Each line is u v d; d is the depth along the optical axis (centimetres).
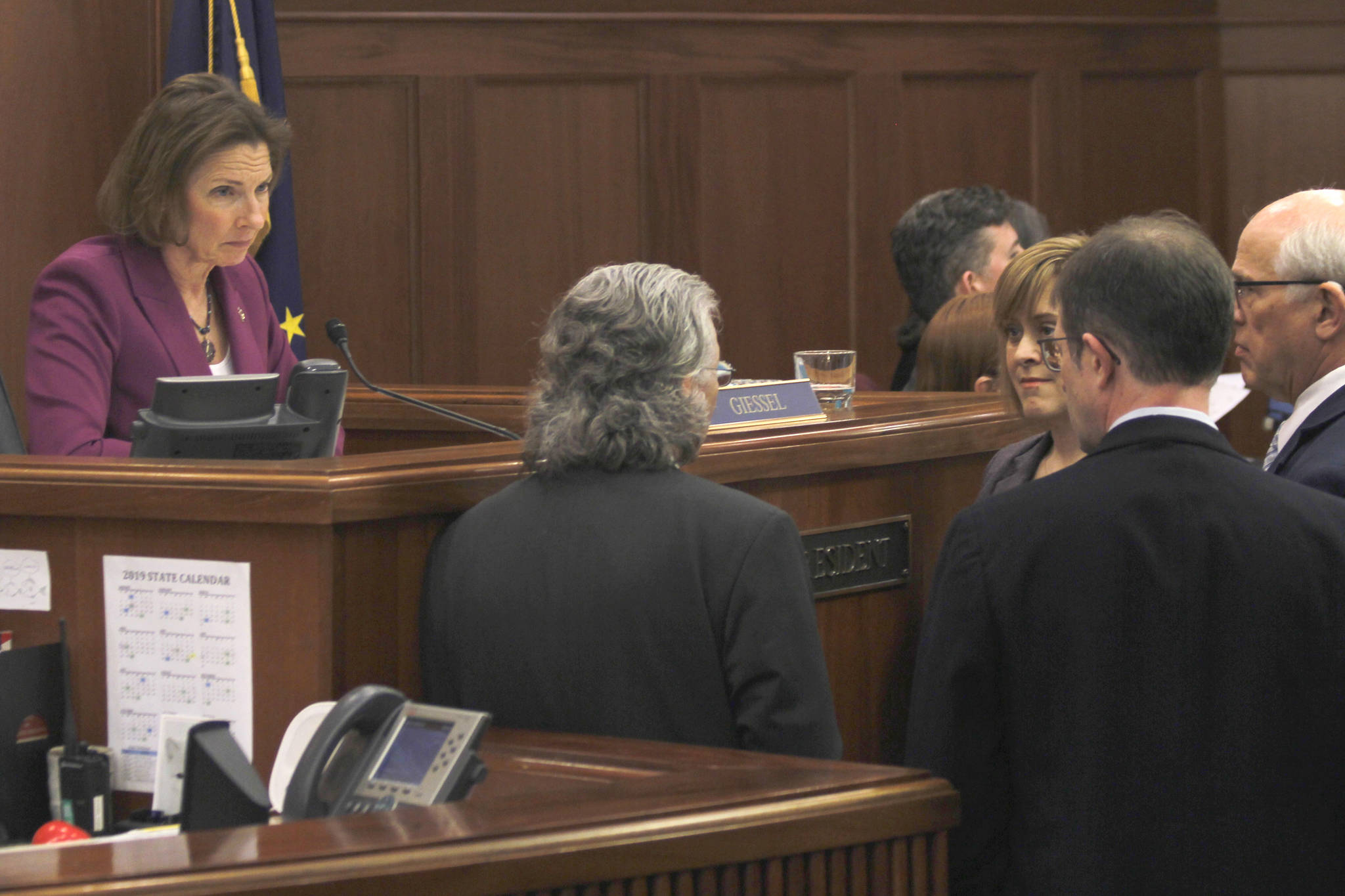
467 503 571
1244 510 494
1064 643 492
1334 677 485
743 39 1853
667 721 518
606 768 473
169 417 578
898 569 754
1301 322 679
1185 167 1975
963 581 508
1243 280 695
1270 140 1966
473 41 1792
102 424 718
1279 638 484
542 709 527
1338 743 488
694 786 441
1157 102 1962
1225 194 1978
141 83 1351
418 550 566
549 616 525
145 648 547
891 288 1909
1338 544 490
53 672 546
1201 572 488
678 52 1839
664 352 546
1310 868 486
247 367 800
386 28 1775
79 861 378
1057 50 1931
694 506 528
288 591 529
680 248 1853
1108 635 489
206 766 438
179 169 723
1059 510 502
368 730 464
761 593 514
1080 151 1945
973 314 1008
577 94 1823
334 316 1789
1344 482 609
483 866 388
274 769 504
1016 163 1934
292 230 1398
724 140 1858
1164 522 492
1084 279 530
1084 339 527
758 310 1878
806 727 508
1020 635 497
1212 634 486
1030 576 498
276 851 384
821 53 1872
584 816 411
